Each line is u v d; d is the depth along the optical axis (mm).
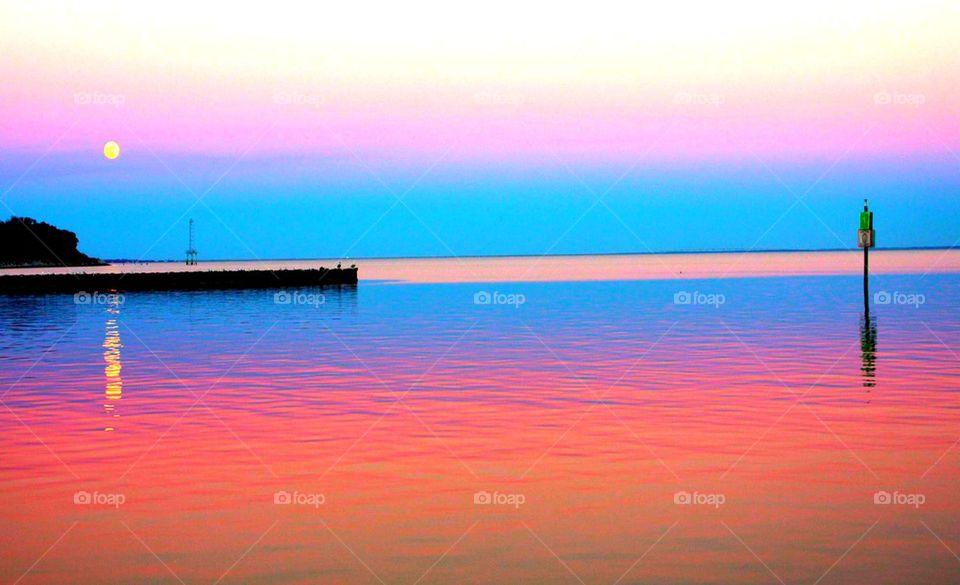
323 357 31031
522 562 11234
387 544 11906
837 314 46938
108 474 15328
